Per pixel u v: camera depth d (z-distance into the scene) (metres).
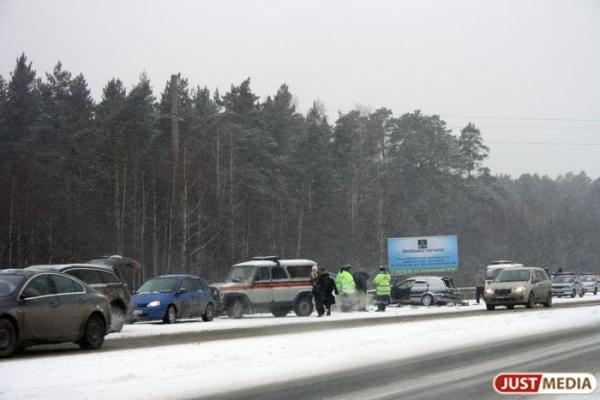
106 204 60.69
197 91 90.12
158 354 16.56
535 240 115.25
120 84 86.31
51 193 60.38
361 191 83.38
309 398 11.85
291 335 21.34
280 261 32.94
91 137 75.50
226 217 60.75
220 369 14.76
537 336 21.56
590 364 15.34
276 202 72.12
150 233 61.81
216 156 65.19
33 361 15.41
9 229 57.78
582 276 63.59
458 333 22.02
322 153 78.75
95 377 13.34
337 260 75.12
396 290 43.88
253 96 77.94
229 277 32.31
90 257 58.12
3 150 68.69
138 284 55.66
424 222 89.06
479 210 99.38
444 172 94.69
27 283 16.61
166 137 70.75
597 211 140.38
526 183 150.00
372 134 93.38
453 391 12.41
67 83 83.06
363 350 17.98
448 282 43.97
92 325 18.00
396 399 11.70
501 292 35.06
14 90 73.56
